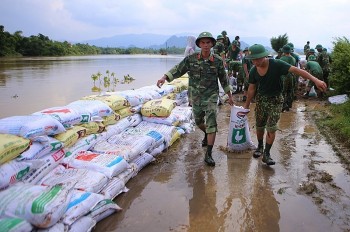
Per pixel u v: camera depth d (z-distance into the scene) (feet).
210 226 10.18
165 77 14.84
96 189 10.76
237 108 15.79
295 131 20.42
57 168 11.51
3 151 9.19
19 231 7.70
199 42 14.38
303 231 9.85
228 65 36.83
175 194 12.26
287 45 25.45
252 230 9.94
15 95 34.45
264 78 13.85
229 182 13.16
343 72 26.81
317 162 15.10
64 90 38.83
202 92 14.75
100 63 102.83
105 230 9.97
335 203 11.39
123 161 12.50
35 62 107.65
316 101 30.94
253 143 18.04
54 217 8.35
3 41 166.20
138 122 17.85
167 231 9.95
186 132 20.08
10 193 8.78
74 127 13.07
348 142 17.06
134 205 11.46
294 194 12.09
